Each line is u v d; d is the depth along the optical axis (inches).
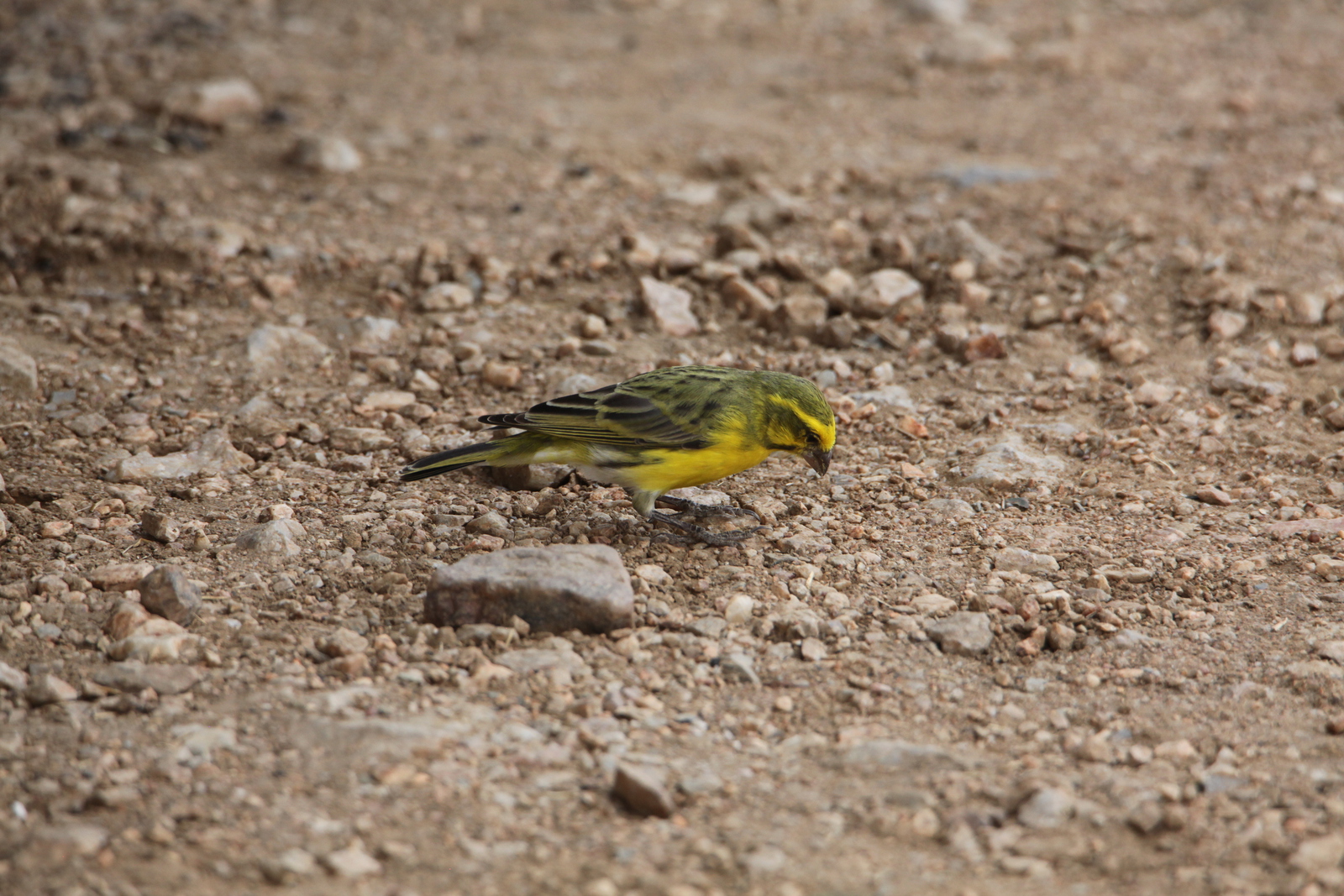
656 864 272.7
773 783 302.8
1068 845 280.4
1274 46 978.7
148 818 278.7
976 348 550.6
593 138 802.8
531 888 264.2
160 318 574.6
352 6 1074.7
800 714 331.3
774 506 441.7
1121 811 291.4
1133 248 628.7
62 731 307.1
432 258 621.0
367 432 485.1
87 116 789.9
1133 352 544.1
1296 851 276.2
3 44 927.7
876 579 394.3
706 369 419.5
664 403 401.4
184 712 318.0
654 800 287.3
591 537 418.0
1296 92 868.6
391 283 609.0
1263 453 476.1
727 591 385.1
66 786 287.3
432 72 928.9
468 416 507.5
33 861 263.0
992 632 365.1
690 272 616.1
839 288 595.8
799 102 884.6
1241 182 703.1
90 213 645.9
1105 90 894.4
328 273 618.8
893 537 420.8
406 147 778.8
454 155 768.9
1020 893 265.6
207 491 441.7
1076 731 324.8
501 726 319.9
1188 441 487.8
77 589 370.6
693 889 265.0
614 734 319.0
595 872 269.0
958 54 951.6
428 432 493.4
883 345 568.7
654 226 675.4
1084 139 796.6
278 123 807.7
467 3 1095.6
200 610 363.9
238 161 746.2
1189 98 868.6
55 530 406.9
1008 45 986.1
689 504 438.9
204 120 792.3
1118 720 328.8
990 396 525.7
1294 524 424.2
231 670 337.7
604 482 434.6
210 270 609.0
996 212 677.3
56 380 518.6
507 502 443.2
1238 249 623.2
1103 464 473.7
